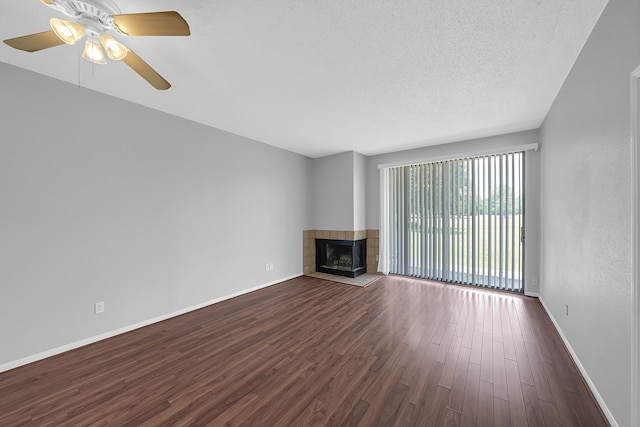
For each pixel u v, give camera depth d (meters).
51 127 2.28
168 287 3.07
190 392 1.75
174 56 1.97
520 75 2.24
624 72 1.32
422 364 2.05
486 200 4.03
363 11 1.51
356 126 3.53
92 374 1.97
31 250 2.17
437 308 3.26
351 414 1.54
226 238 3.74
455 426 1.44
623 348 1.35
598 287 1.63
